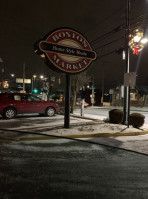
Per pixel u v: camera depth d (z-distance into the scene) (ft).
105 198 10.75
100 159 17.43
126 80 32.58
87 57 33.24
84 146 21.84
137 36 36.70
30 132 27.25
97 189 11.77
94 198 10.71
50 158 17.29
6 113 41.16
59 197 10.71
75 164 15.94
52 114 48.11
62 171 14.38
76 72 32.19
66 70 31.32
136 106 137.80
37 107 45.09
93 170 14.75
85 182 12.66
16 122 36.83
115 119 36.99
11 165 15.35
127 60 36.47
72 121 40.52
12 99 42.29
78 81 64.28
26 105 43.29
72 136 25.96
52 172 14.15
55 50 30.37
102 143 23.38
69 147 21.17
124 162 16.78
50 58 30.04
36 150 19.69
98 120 42.63
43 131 27.94
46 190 11.45
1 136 24.84
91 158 17.62
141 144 23.29
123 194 11.25
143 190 11.80
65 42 31.24
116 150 20.56
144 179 13.38
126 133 28.63
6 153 18.45
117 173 14.30
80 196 10.88
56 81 81.82
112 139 25.75
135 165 16.08
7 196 10.67
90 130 29.30
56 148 20.63
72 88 63.72
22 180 12.71
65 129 29.84
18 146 21.09
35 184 12.19
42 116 48.62
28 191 11.28
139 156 18.60
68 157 17.71
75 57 32.14
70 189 11.66
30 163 15.88
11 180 12.69
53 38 30.27
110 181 12.91
